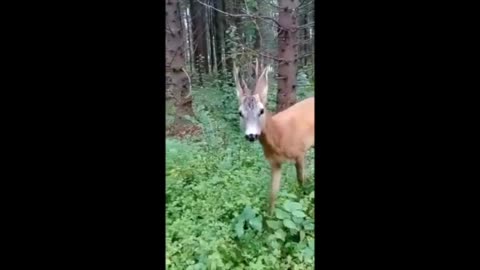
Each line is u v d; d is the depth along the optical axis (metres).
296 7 4.98
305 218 3.46
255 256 3.17
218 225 3.36
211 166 4.43
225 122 5.59
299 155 4.07
